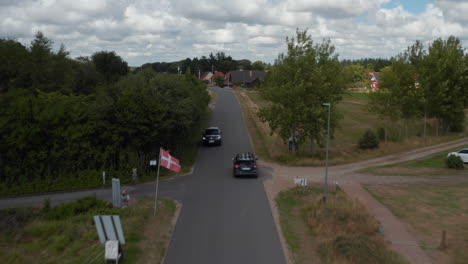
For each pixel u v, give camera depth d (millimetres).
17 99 21562
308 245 13078
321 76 26594
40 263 12180
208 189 20406
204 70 151250
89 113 21969
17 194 19859
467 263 12047
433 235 14508
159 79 29484
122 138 21641
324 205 16547
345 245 12273
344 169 26281
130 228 13992
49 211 16828
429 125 46219
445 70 36062
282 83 27453
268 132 39219
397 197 19734
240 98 71250
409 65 35250
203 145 33281
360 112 59969
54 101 22469
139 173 22250
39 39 36000
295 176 23688
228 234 14023
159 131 22406
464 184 22438
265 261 11766
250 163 22484
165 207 17281
